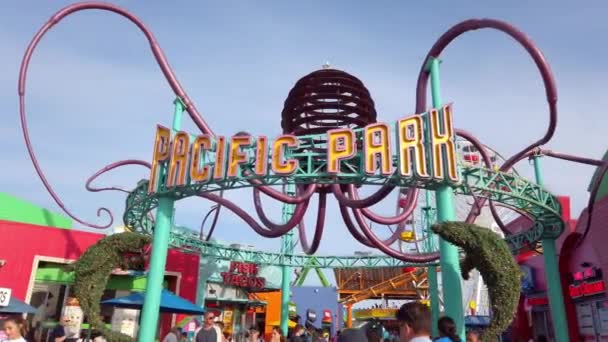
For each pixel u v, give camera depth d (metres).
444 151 18.75
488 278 17.16
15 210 32.84
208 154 20.23
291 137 19.34
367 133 18.78
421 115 19.17
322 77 22.52
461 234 17.38
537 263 30.41
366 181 19.14
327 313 52.22
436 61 21.58
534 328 30.67
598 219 22.08
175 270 34.16
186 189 20.38
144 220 28.53
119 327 30.53
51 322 29.64
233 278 39.31
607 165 21.00
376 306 65.19
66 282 30.59
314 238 25.80
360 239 26.44
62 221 36.62
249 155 19.61
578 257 25.36
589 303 24.38
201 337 14.96
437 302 32.94
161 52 23.91
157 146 21.62
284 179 19.55
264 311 50.34
